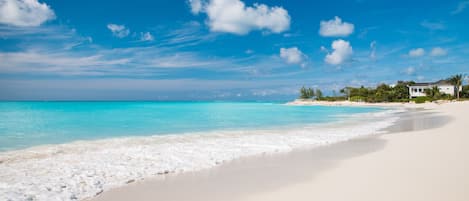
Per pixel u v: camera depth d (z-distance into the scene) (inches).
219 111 2059.5
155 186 299.6
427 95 3860.7
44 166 378.3
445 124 870.4
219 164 393.1
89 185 301.6
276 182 303.9
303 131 781.9
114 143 583.5
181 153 466.3
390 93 3868.1
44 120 1139.9
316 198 249.8
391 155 407.5
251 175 334.3
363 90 4431.6
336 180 298.7
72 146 546.0
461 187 257.3
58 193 278.2
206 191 281.4
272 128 879.1
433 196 239.8
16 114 1518.2
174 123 1058.1
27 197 267.4
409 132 677.9
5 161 410.3
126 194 276.8
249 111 2079.2
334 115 1552.7
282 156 440.8
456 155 385.4
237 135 706.8
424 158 374.3
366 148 491.5
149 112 1835.6
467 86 4062.5
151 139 641.0
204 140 618.5
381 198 241.3
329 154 447.2
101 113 1660.9
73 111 1911.9
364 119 1220.5
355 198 244.7
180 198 264.1
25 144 571.2
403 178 290.8
